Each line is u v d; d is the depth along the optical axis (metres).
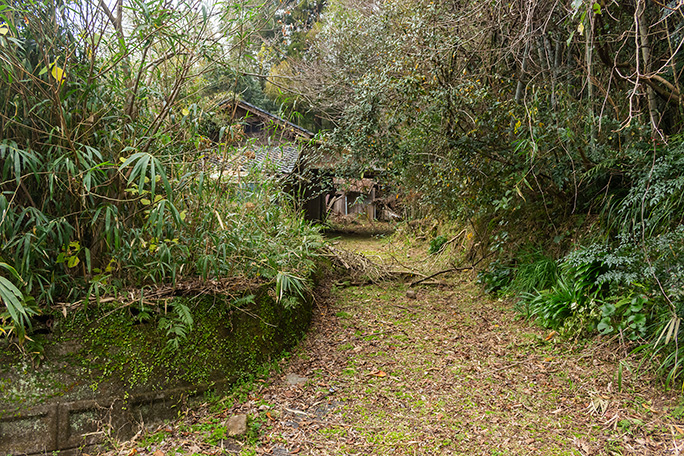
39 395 2.08
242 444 2.21
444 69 4.59
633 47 4.08
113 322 2.30
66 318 2.20
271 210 3.53
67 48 2.29
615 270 3.14
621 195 3.75
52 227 2.11
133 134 2.47
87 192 2.27
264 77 3.10
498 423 2.41
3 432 2.00
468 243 5.81
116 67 2.51
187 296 2.59
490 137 4.33
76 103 2.35
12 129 2.20
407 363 3.21
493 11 4.34
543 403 2.60
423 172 5.50
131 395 2.29
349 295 4.86
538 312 3.75
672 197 2.99
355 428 2.38
